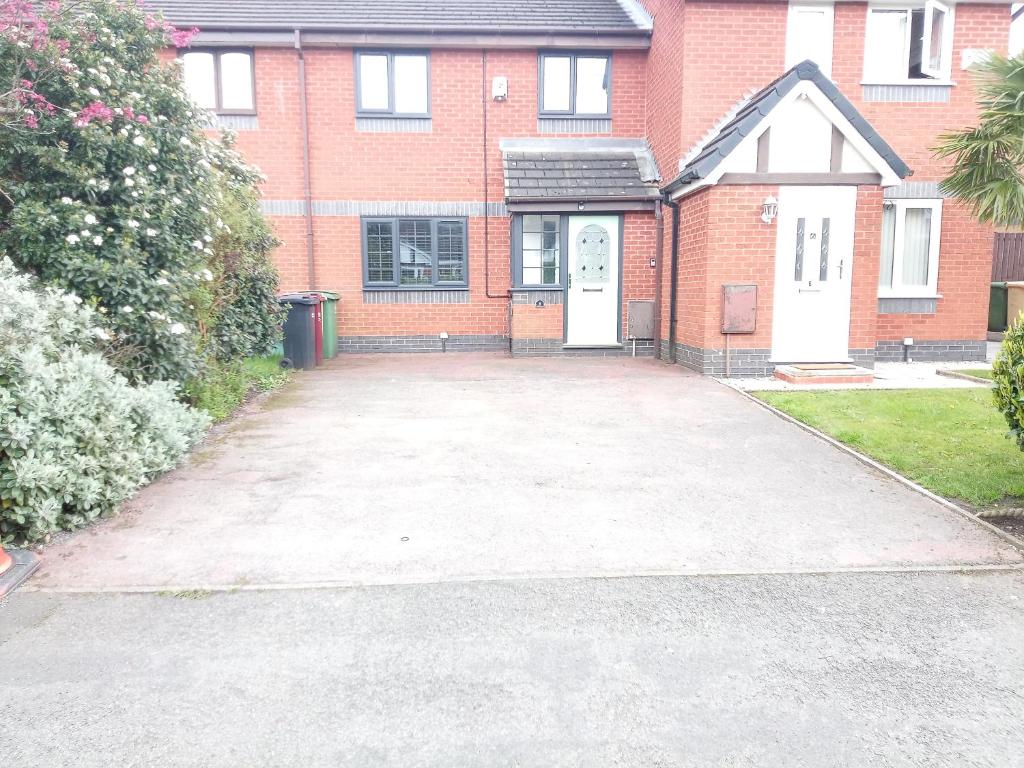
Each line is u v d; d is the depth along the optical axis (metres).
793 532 4.27
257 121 12.61
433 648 3.01
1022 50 6.63
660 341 12.12
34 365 4.30
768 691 2.73
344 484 5.15
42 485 4.02
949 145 7.23
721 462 5.70
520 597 3.47
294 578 3.67
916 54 11.68
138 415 5.15
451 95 12.84
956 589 3.56
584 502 4.79
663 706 2.63
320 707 2.62
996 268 15.80
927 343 11.97
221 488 5.06
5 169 5.89
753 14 11.17
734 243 9.73
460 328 13.25
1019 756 2.38
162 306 6.26
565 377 9.94
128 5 6.59
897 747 2.42
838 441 6.30
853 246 9.78
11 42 5.60
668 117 11.88
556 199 11.84
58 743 2.43
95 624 3.21
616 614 3.31
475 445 6.22
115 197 6.17
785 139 9.59
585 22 13.09
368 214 12.93
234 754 2.38
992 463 5.51
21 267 5.87
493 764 2.33
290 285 12.96
